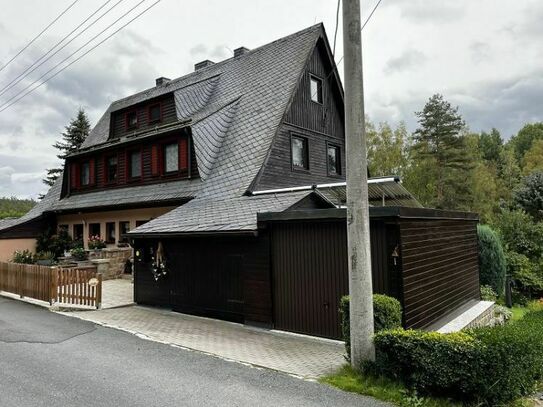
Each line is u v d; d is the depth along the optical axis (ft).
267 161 46.98
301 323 28.22
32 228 71.20
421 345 17.57
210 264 34.47
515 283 56.13
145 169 57.77
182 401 16.94
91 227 66.54
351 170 20.02
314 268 27.71
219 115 56.18
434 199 124.67
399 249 24.02
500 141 224.33
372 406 16.47
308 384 18.89
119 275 58.49
